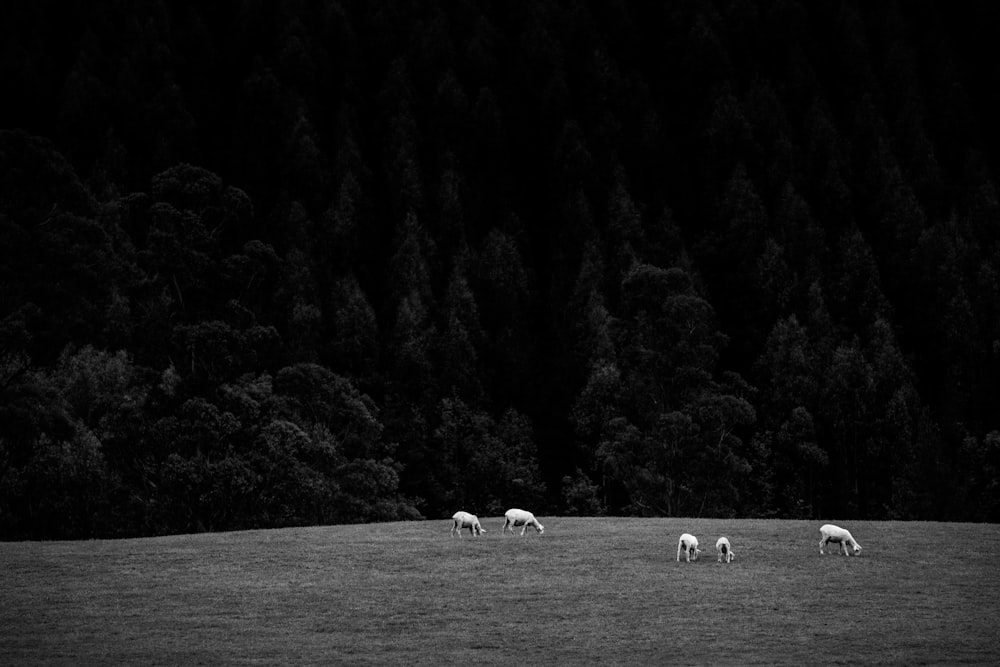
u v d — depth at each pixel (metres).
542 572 36.72
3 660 24.86
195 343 82.31
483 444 130.50
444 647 26.16
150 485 78.94
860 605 31.03
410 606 31.20
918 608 30.58
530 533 46.97
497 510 124.56
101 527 78.25
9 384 70.06
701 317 105.75
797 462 128.12
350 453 100.56
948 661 24.22
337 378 96.94
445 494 127.31
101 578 35.97
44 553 41.72
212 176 90.38
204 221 92.00
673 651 25.48
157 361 85.50
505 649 25.88
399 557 39.97
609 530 47.91
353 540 44.91
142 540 46.41
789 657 24.70
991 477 117.75
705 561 39.03
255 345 86.06
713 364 107.38
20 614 30.20
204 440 76.75
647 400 109.12
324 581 35.22
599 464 121.69
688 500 100.88
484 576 36.00
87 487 75.81
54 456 73.12
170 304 88.81
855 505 128.75
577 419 121.44
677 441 99.00
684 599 31.95
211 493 74.25
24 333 68.44
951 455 128.75
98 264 77.00
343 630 28.17
